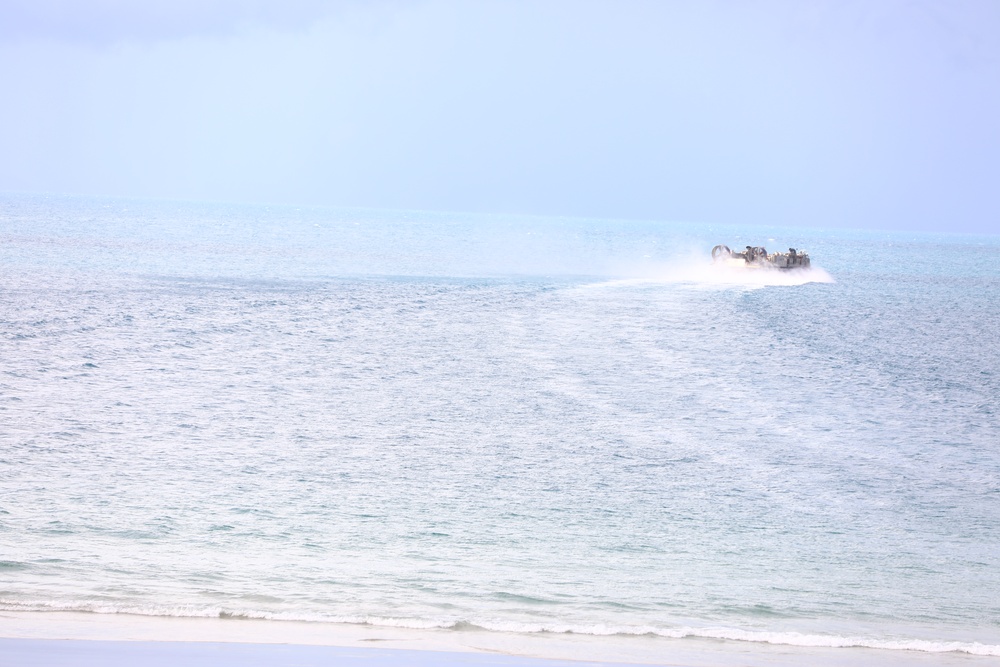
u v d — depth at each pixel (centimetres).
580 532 8312
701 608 6581
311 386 14450
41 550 7125
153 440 10869
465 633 5803
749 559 7788
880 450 11825
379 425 12094
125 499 8631
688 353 19112
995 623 6538
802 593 7012
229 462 10075
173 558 7100
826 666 5478
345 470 9981
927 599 6994
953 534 8706
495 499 9206
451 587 6744
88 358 15912
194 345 17800
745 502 9494
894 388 16188
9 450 10150
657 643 5791
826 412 13988
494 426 12300
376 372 15838
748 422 13125
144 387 13812
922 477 10644
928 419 13750
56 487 8906
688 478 10281
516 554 7631
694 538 8294
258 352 17350
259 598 6297
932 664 5606
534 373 16275
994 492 10125
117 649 5119
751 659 5550
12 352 16062
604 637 5866
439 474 10000
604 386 15338
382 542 7775
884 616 6588
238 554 7288
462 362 17112
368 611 6144
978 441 12481
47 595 6103
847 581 7331
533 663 5262
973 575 7606
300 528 8038
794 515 9131
